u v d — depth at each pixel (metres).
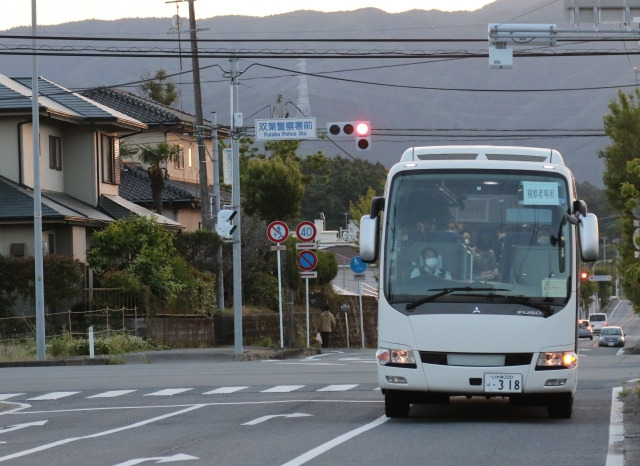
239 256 98.81
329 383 60.00
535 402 41.41
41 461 32.88
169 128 173.62
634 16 69.69
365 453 32.59
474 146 42.38
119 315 107.25
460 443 34.66
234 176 99.19
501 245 39.59
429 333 38.94
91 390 58.78
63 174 127.62
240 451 33.69
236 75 99.25
